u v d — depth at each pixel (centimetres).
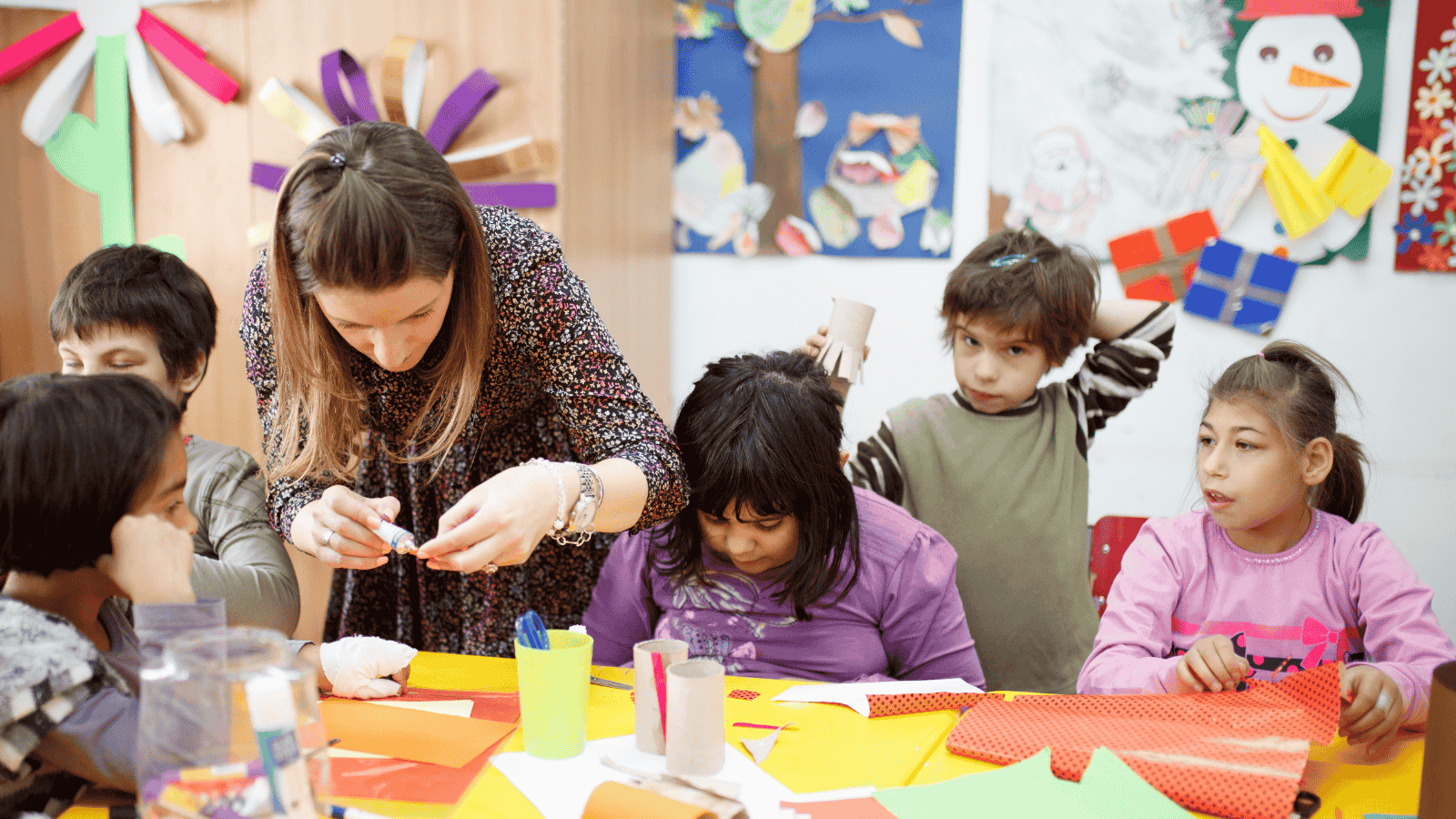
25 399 72
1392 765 84
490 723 90
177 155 176
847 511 113
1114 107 211
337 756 83
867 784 79
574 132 162
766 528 109
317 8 165
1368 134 203
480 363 102
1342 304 209
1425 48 199
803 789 78
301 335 96
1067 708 93
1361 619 117
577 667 83
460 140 160
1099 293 178
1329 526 121
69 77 175
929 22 216
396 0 161
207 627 68
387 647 98
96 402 73
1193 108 209
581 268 167
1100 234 215
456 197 90
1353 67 202
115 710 72
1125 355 170
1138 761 80
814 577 110
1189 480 216
